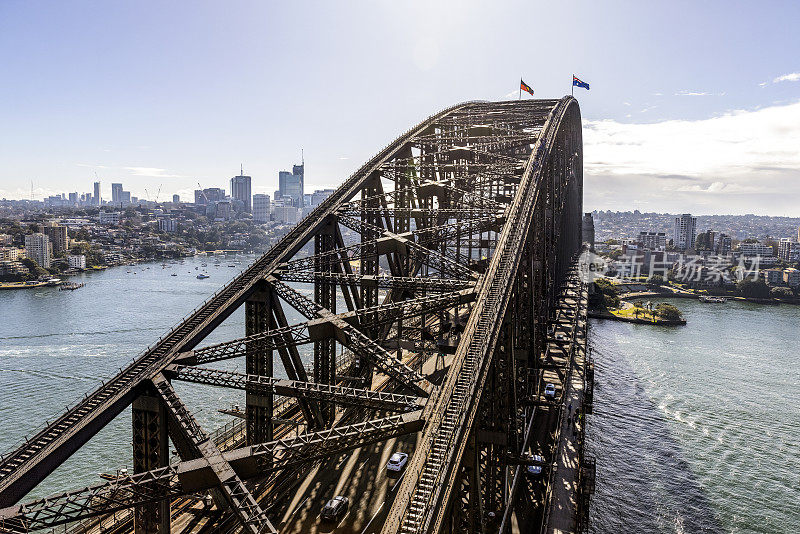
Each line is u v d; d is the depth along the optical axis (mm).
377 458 58219
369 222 77875
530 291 67000
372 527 45312
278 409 66062
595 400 119250
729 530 74688
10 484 30609
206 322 46781
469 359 41375
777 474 89062
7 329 179000
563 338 99250
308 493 50938
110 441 97500
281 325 51594
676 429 105125
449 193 83938
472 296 51062
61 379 127938
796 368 146625
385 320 52062
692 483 85938
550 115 102125
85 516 29188
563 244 139500
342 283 56406
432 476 30922
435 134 102625
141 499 30844
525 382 65688
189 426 35219
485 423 42500
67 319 194875
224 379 41094
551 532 51688
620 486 84438
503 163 92312
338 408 64062
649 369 143875
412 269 74312
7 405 112875
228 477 30875
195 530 41812
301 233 64125
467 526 36625
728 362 151875
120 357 145125
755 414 113250
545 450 68375
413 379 41438
